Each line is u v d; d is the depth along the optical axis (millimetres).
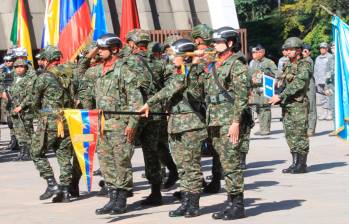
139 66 14133
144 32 14352
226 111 12359
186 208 13258
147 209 14180
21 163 22188
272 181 17062
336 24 19969
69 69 15594
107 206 13820
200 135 13078
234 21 49250
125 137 13531
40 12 42406
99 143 13820
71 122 13258
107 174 13844
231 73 12258
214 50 13227
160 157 16141
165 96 13031
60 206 14844
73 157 15602
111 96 13820
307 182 16828
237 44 12602
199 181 13203
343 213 13141
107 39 13906
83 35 22297
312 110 27109
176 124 13086
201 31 14516
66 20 22344
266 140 26312
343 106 19844
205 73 12695
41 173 15719
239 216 12750
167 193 16047
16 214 14156
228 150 12422
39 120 15375
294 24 61312
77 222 13180
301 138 18266
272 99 18438
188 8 48250
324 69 33156
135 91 13477
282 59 31094
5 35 41094
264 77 20141
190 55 12867
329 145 24219
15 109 22109
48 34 24078
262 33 70312
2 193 16609
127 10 24562
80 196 15984
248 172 18656
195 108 13062
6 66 24625
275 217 12867
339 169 18891
